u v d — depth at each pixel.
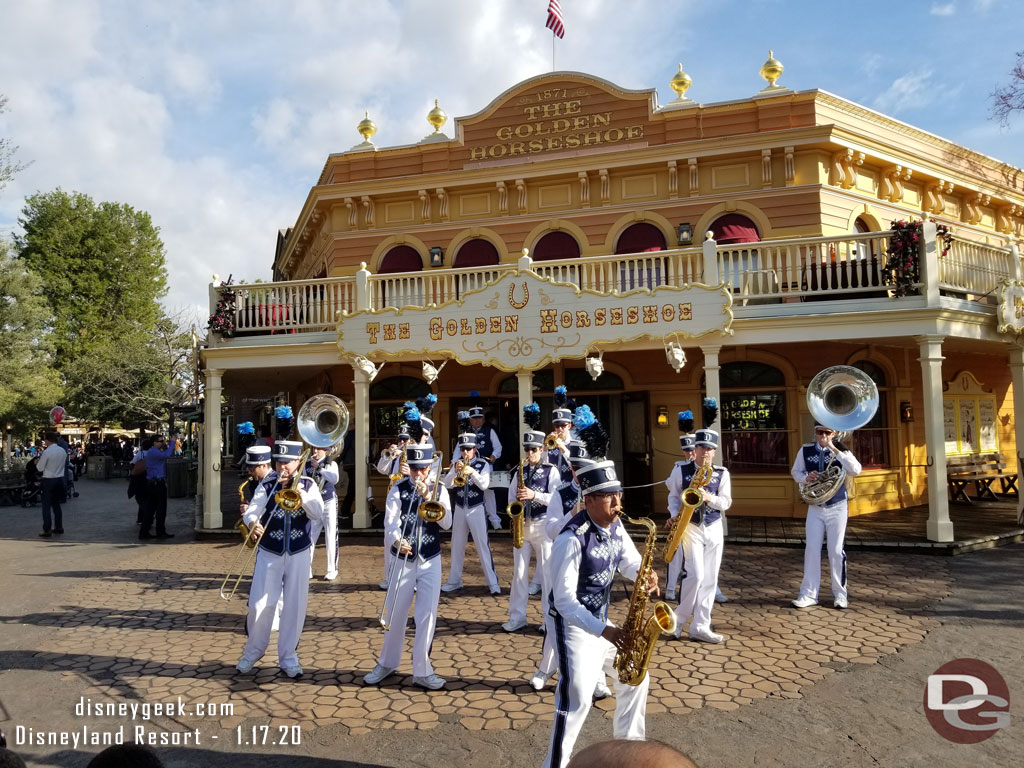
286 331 14.88
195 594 8.45
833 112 14.54
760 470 13.74
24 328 25.86
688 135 14.60
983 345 13.49
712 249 11.55
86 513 17.56
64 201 39.97
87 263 39.69
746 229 13.85
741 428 13.91
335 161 16.47
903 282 10.88
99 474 31.75
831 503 7.50
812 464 7.65
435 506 5.43
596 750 1.43
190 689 5.43
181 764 4.26
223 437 37.09
